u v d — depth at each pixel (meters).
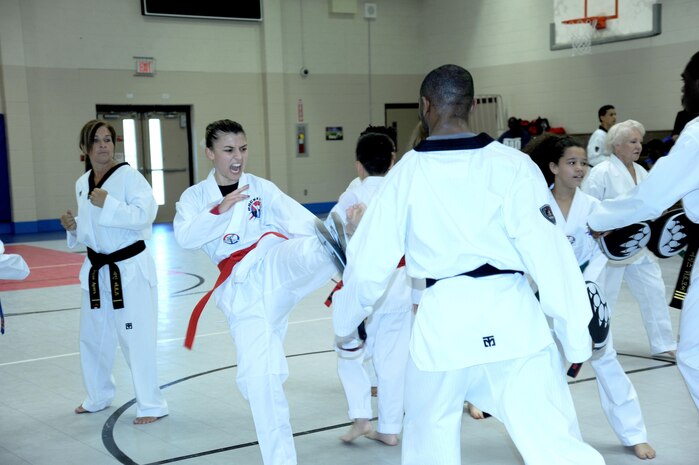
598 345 3.25
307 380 5.16
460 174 2.38
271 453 3.20
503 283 2.38
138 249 4.30
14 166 14.97
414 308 3.71
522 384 2.33
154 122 16.48
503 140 14.79
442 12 18.23
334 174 18.36
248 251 3.45
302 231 3.45
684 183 2.91
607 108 9.95
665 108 13.80
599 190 5.30
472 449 3.85
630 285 5.48
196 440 4.07
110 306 4.39
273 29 17.14
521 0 16.28
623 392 3.64
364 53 18.36
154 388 4.40
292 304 3.31
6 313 7.57
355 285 2.47
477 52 17.47
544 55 15.95
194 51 16.52
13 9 14.68
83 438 4.12
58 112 15.28
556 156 3.53
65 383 5.21
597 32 14.84
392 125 18.97
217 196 3.57
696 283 3.02
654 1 13.73
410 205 2.41
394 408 3.92
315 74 17.86
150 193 4.25
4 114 14.87
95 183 4.30
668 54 13.68
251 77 17.25
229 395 4.88
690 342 3.03
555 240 2.31
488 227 2.35
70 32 15.25
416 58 18.97
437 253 2.38
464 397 2.45
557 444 2.29
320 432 4.16
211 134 3.54
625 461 3.59
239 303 3.32
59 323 7.09
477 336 2.34
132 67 15.88
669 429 4.02
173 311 7.59
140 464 3.72
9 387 5.13
